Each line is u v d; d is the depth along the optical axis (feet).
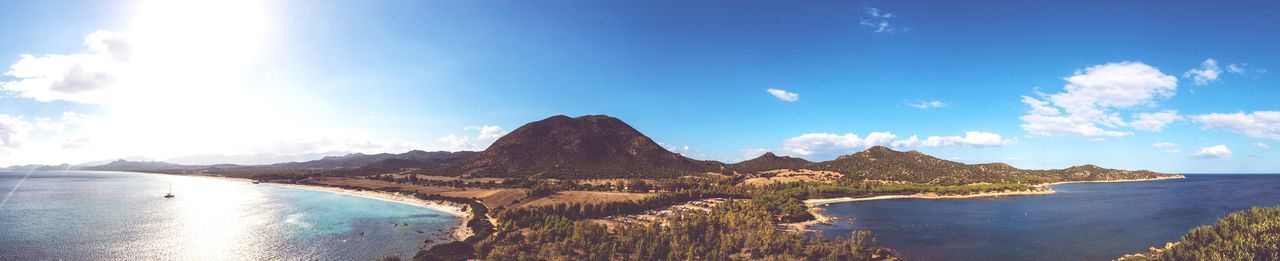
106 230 563.89
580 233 428.97
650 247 388.37
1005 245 482.28
